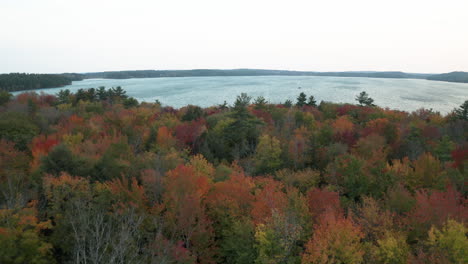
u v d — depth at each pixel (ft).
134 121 186.91
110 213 71.46
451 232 64.23
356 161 110.32
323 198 92.07
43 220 78.02
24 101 255.70
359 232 71.92
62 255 70.49
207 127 187.42
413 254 71.46
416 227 78.38
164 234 77.41
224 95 623.36
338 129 185.57
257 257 70.59
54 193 77.97
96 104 270.26
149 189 87.45
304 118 226.99
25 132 142.20
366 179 107.65
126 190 81.51
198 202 80.53
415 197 95.40
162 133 153.99
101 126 175.32
